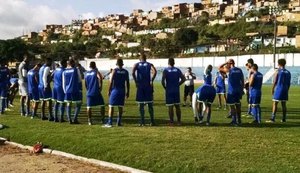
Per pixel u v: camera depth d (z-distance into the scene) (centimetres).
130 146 1092
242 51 9662
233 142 1139
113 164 998
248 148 1060
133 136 1230
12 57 11156
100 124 1541
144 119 1598
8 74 1969
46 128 1426
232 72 1497
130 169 955
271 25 12988
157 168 942
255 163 912
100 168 995
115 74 1435
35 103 1750
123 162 1012
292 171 852
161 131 1329
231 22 14700
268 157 964
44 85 1644
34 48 12288
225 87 2220
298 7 14012
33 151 1168
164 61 8900
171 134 1268
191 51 11662
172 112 1498
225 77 2166
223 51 10344
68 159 1090
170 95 1480
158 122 1591
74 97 1542
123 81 1452
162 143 1125
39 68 1744
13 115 1877
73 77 1538
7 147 1247
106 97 3133
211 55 9244
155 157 990
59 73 1590
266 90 4266
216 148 1060
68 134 1281
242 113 1991
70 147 1167
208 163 920
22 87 1838
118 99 1447
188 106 2362
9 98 2259
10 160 1084
